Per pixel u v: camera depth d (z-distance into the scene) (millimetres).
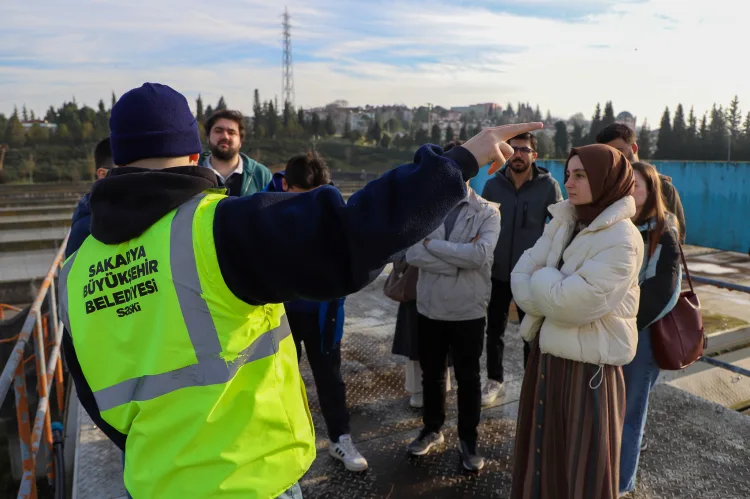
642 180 2721
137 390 1218
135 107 1276
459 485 3100
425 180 1131
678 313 2830
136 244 1227
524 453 2611
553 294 2312
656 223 2723
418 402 3967
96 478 3115
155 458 1202
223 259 1144
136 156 1292
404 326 3961
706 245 11539
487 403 4000
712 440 3527
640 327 2748
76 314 1292
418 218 1126
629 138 3365
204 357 1173
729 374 5688
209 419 1176
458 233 3184
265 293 1159
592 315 2262
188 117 1344
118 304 1235
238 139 4316
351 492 3043
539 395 2492
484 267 3168
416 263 3129
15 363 2391
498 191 4176
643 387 2871
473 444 3193
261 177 4441
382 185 1150
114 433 1327
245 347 1211
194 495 1185
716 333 6961
